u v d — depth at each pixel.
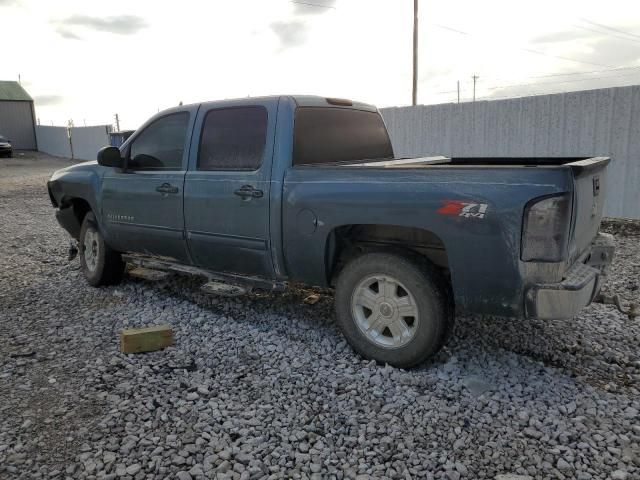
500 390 3.53
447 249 3.50
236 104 4.62
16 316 5.14
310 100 4.56
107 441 3.02
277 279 4.50
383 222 3.71
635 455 2.83
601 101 9.34
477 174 3.37
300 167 4.14
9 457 2.88
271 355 4.15
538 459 2.81
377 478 2.69
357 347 4.01
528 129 10.34
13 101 45.44
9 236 9.55
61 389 3.63
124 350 4.18
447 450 2.91
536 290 3.24
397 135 12.51
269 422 3.21
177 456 2.88
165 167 5.15
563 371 3.83
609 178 9.48
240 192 4.43
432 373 3.78
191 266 5.20
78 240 6.59
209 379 3.75
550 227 3.15
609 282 5.86
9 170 27.36
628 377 3.74
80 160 35.53
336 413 3.29
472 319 4.82
